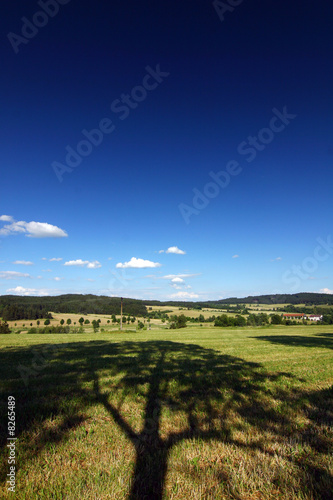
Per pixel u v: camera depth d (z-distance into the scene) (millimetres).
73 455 3562
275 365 10594
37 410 5082
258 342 21438
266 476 3148
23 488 2869
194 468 3312
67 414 4945
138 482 3029
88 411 5148
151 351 15172
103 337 29234
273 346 18281
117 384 7258
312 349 16578
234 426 4555
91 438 4047
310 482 3053
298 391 6793
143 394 6301
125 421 4730
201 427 4520
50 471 3174
